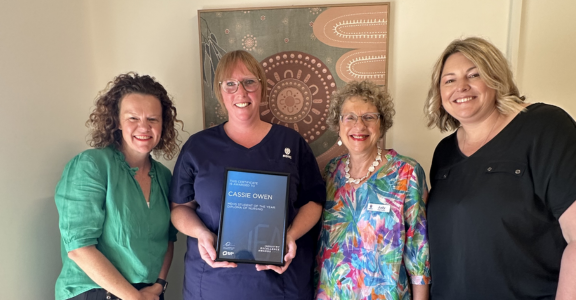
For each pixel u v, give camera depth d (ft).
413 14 5.63
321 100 5.84
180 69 6.15
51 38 5.20
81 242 4.01
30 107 4.80
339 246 4.49
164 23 6.10
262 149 4.60
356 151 4.51
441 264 4.17
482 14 5.50
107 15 6.15
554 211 3.39
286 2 5.83
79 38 5.81
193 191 4.75
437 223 4.19
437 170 4.45
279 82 5.91
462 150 4.26
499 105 3.92
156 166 5.10
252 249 4.13
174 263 6.29
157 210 4.71
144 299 4.41
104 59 6.23
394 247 4.30
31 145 4.80
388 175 4.50
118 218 4.29
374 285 4.26
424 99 5.73
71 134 5.57
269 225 4.18
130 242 4.34
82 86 5.86
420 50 5.67
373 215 4.38
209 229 4.51
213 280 4.36
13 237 4.49
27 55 4.77
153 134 4.59
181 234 6.23
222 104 4.88
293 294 4.42
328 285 4.48
